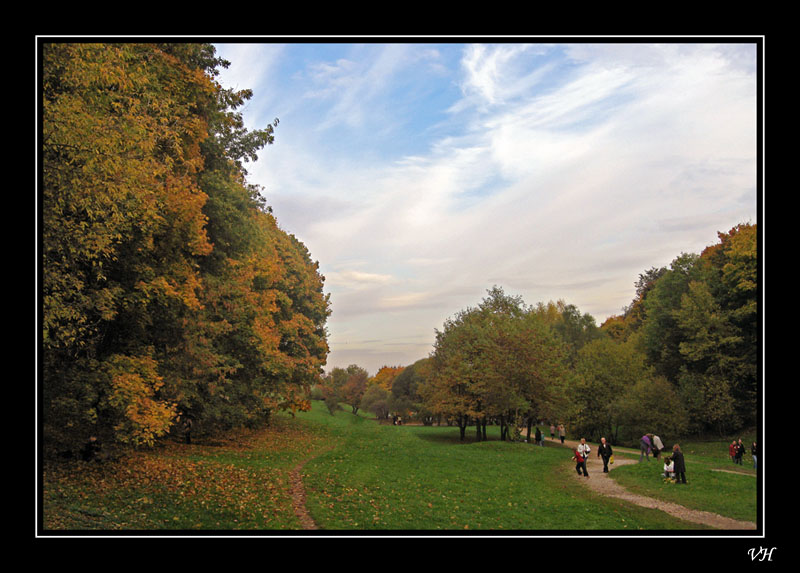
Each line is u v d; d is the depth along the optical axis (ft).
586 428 167.94
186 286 61.16
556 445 143.54
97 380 48.67
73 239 39.01
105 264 49.62
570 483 74.23
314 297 175.73
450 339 165.17
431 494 61.05
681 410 141.90
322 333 180.65
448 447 115.96
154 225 50.14
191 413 82.94
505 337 140.87
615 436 162.91
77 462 55.31
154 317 61.82
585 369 167.73
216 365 80.02
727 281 158.61
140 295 52.01
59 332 41.32
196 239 61.26
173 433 90.63
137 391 50.19
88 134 37.01
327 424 175.73
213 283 77.82
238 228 87.92
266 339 95.96
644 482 71.77
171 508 44.55
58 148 36.86
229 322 84.28
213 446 90.94
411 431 191.11
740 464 97.60
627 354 163.73
